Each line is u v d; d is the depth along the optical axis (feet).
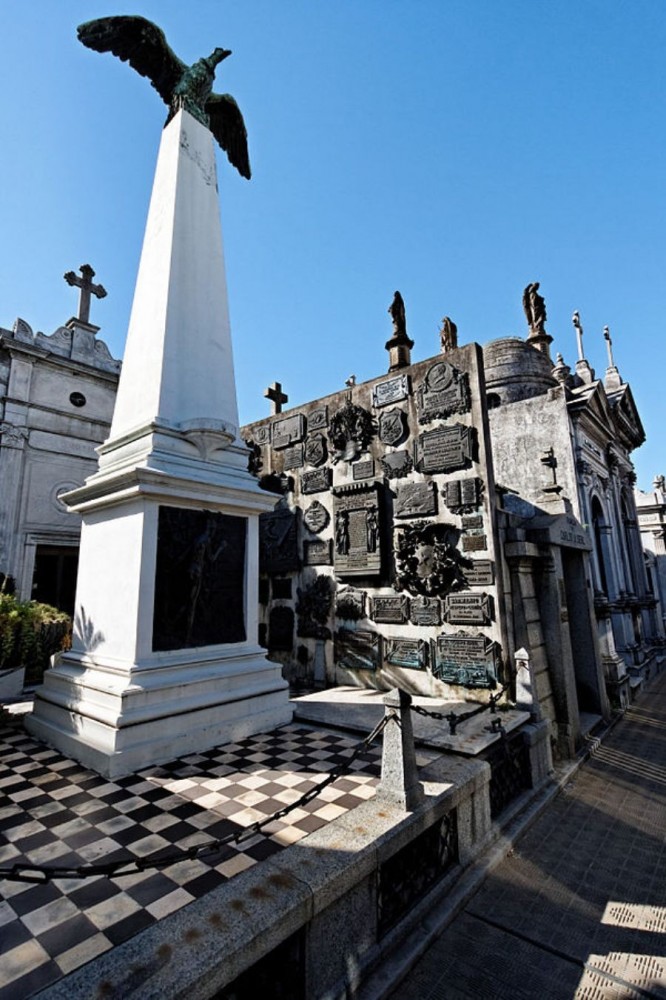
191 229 26.66
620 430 61.62
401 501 31.99
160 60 28.76
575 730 29.32
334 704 27.22
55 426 48.83
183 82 28.84
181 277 25.50
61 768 18.06
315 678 34.58
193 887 10.82
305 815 14.26
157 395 23.04
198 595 21.54
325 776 17.37
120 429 24.71
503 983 11.79
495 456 47.80
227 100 31.55
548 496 35.04
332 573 35.04
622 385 66.13
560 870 16.79
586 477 45.57
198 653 21.43
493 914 14.28
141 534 20.01
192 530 21.83
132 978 8.24
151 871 11.48
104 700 19.02
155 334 24.54
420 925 13.23
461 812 16.47
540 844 18.57
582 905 14.85
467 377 30.42
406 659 30.14
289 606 37.63
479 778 17.62
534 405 46.19
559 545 31.78
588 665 37.27
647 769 27.58
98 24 26.45
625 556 57.36
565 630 30.50
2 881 11.24
